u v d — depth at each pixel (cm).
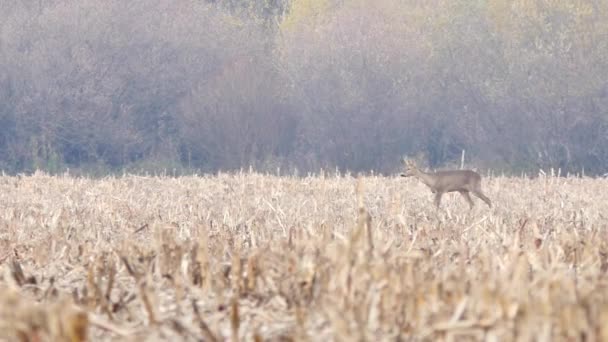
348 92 16338
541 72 15488
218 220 4047
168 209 5041
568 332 1493
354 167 16488
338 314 1603
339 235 2344
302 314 1730
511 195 6812
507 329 1530
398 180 8475
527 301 1631
